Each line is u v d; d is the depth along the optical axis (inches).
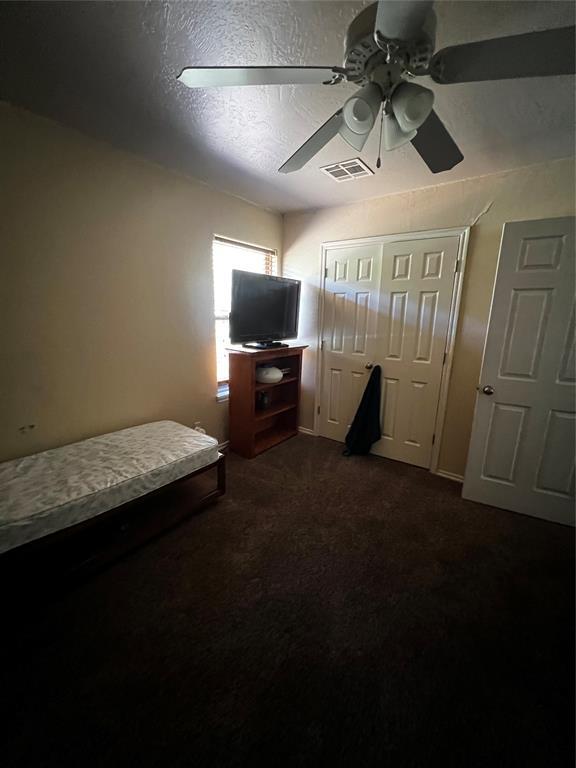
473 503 89.7
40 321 69.3
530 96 54.7
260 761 36.9
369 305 113.4
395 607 56.8
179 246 93.7
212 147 75.7
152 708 41.5
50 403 73.3
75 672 45.5
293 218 126.8
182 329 99.0
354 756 37.5
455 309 96.6
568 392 76.7
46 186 66.2
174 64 49.4
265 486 96.1
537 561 68.0
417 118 38.8
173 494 86.3
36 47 46.0
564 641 51.1
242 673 45.9
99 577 61.7
